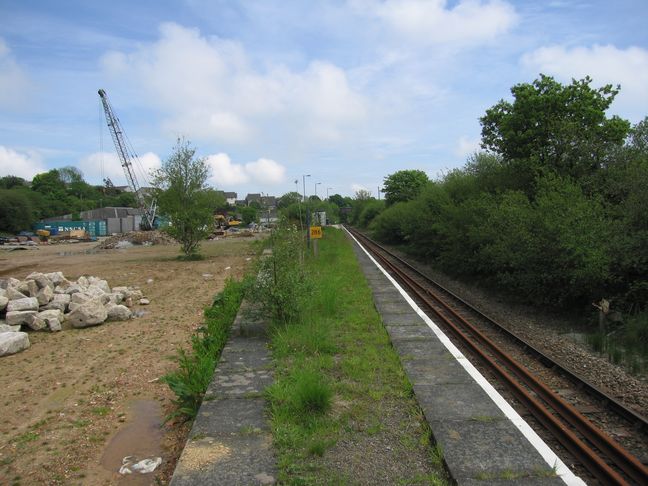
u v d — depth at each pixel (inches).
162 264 1045.8
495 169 816.9
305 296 373.4
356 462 177.3
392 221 1590.8
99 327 433.7
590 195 531.8
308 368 259.6
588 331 414.9
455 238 735.1
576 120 705.6
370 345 328.5
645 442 209.6
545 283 482.9
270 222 438.0
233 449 184.2
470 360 316.8
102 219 3710.6
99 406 256.2
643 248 407.8
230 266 971.3
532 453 179.9
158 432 225.8
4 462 199.3
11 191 3036.4
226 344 327.0
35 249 1875.0
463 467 170.2
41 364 329.4
